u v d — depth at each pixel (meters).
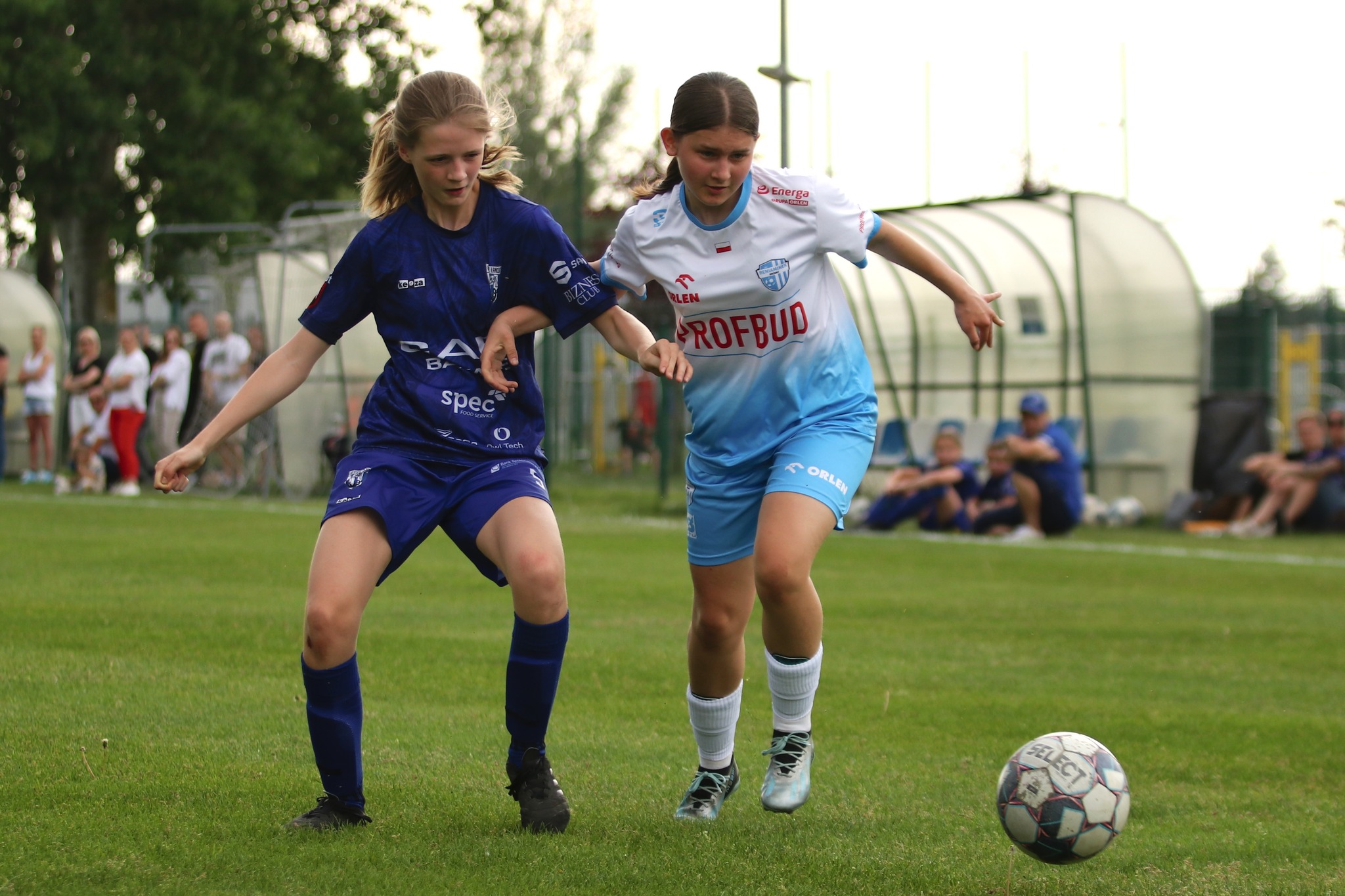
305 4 86.31
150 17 79.88
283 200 86.81
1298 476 42.75
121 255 86.12
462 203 10.38
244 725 13.61
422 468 10.29
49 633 18.77
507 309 10.59
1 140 78.38
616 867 9.23
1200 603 26.22
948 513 42.34
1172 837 10.84
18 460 61.03
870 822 11.05
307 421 49.78
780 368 11.27
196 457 9.88
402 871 8.91
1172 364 48.28
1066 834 9.16
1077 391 50.56
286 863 8.98
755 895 8.77
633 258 11.38
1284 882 9.60
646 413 74.81
